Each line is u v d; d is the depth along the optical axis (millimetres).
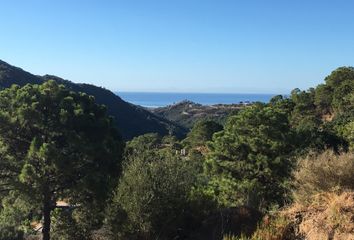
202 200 11938
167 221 11039
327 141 32219
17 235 15836
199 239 10297
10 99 17250
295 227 8742
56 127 16469
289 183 13133
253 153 21344
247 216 10250
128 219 11148
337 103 73062
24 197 16219
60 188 16688
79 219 15023
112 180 15602
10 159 16891
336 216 8164
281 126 21984
